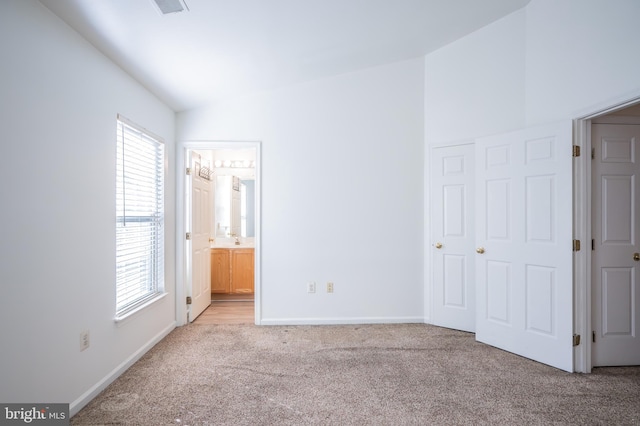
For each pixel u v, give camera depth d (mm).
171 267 3467
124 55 2352
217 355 2801
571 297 2475
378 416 1929
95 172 2193
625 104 2092
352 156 3668
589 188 2502
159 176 3268
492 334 2990
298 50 2877
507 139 2879
